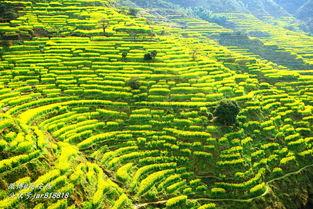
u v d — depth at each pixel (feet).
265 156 171.83
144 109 185.37
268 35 513.04
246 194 147.95
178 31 400.88
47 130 151.94
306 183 167.22
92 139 155.12
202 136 170.09
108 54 244.01
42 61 219.41
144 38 285.84
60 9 320.29
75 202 114.01
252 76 252.62
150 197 136.46
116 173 141.79
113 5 402.93
